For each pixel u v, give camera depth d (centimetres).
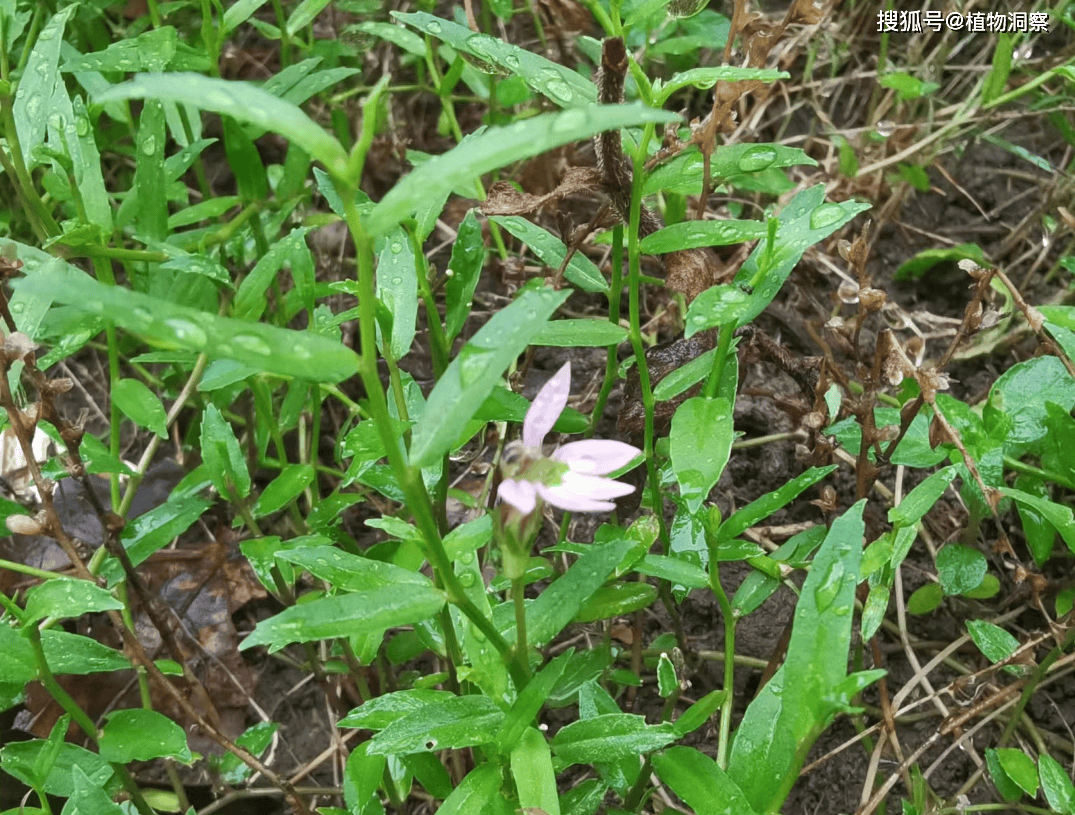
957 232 29
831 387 19
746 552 17
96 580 17
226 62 30
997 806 18
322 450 25
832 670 14
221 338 12
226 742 17
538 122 11
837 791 20
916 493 17
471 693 16
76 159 20
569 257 18
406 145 28
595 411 19
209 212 22
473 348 12
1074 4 30
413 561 17
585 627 21
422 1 26
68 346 19
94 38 27
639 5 16
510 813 15
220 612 22
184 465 24
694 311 15
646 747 15
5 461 23
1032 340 25
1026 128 31
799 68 32
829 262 26
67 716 16
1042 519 19
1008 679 21
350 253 28
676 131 18
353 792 17
